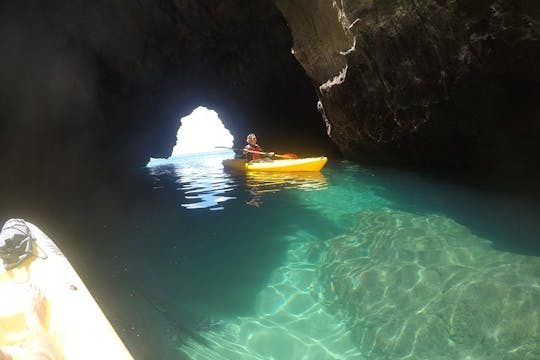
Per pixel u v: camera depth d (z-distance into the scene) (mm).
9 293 2018
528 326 2387
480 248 3412
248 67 15031
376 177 7039
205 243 4461
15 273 2205
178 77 15312
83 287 2119
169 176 10625
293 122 15422
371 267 3412
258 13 12672
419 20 4977
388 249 3707
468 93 5266
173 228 5070
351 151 8789
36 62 10883
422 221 4320
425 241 3711
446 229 3986
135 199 7242
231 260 3973
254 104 16375
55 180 10234
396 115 6578
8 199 7836
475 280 2875
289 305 3164
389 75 6062
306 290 3357
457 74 5129
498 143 5684
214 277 3650
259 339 2756
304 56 7809
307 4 6750
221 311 3100
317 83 8117
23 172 10211
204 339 2752
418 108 6105
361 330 2775
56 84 11539
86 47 12227
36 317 1803
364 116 7246
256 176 8555
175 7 12484
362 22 5438
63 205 7031
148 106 15062
